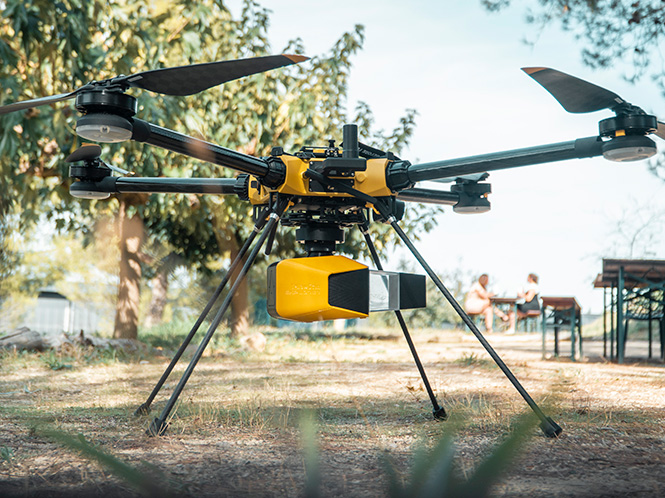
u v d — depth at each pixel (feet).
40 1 21.93
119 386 15.70
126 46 25.70
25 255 58.59
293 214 10.23
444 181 12.60
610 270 25.22
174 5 28.35
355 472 6.12
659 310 27.20
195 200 30.63
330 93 34.78
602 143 8.61
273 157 9.66
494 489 1.53
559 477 6.11
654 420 9.91
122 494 4.91
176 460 6.84
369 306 9.28
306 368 21.07
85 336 27.96
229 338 35.91
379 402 12.33
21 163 27.50
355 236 36.22
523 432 1.55
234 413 10.48
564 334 47.65
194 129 28.14
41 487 5.24
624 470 6.51
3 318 62.39
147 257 35.12
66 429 9.07
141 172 27.99
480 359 23.75
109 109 8.06
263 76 31.76
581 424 9.42
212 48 32.83
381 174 9.91
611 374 18.71
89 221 39.06
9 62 21.68
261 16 33.65
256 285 46.65
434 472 1.60
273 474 6.08
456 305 9.26
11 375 18.70
